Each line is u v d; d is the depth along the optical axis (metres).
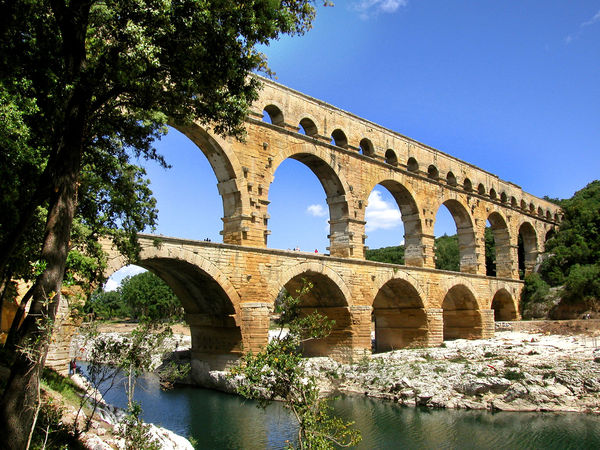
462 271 67.94
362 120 54.31
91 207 26.73
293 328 19.02
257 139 43.22
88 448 18.73
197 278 39.53
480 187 72.06
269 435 31.25
